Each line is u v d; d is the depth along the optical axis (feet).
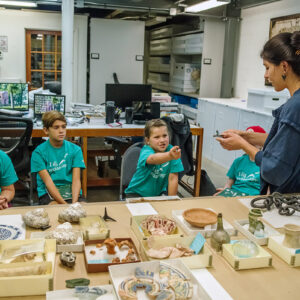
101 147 17.67
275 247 4.48
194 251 4.28
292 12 17.01
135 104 13.74
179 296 3.47
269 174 5.30
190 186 14.78
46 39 21.38
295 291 3.75
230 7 20.62
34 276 3.59
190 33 23.86
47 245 4.22
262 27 19.15
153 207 5.68
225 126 18.07
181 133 11.95
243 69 21.03
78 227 4.90
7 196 7.14
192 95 22.58
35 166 8.63
